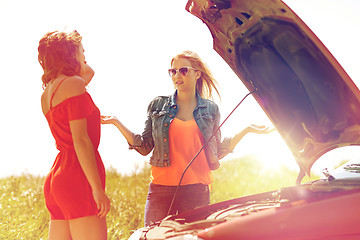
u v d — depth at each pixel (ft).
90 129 9.41
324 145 10.25
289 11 7.89
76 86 9.12
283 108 10.24
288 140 10.90
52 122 9.48
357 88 8.09
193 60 13.11
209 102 13.42
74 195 9.03
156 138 12.72
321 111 9.39
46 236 16.72
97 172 9.02
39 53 9.62
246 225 6.61
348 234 6.72
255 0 8.11
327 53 7.99
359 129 8.91
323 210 6.71
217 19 9.23
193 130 12.79
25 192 23.00
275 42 8.77
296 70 9.01
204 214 9.72
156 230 8.57
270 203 9.33
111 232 16.55
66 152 9.31
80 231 9.09
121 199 21.63
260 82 10.13
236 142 13.34
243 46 9.53
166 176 12.56
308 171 11.10
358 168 10.30
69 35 9.59
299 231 6.61
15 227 17.61
